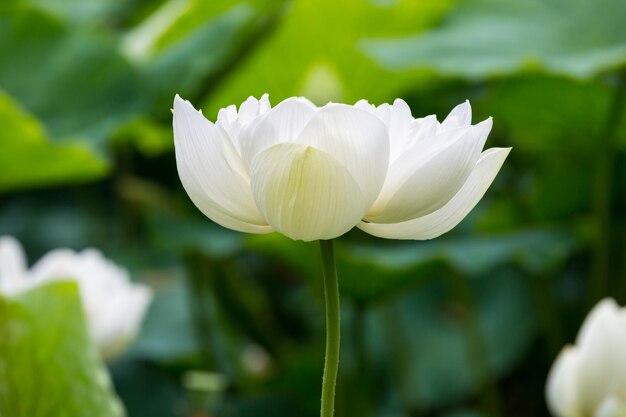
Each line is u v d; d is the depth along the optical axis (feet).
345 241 9.52
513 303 10.43
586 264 10.51
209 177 4.87
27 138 7.92
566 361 6.14
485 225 9.66
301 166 4.73
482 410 9.46
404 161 4.82
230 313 10.43
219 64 10.15
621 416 5.98
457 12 9.93
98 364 5.97
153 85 10.08
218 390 7.50
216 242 9.01
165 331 9.96
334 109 4.72
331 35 9.46
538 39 9.21
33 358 5.92
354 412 9.41
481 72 8.32
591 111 8.94
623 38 8.93
